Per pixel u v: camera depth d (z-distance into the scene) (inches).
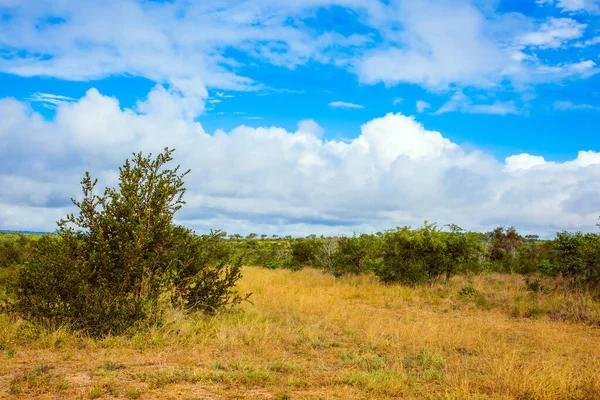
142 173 386.6
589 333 421.7
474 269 800.9
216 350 302.4
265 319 414.9
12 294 392.2
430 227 763.4
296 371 260.8
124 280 349.7
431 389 236.1
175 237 391.2
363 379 241.6
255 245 1749.5
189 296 399.2
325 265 999.0
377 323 411.8
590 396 228.1
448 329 393.4
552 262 709.9
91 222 364.2
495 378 250.7
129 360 270.2
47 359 266.8
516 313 512.7
